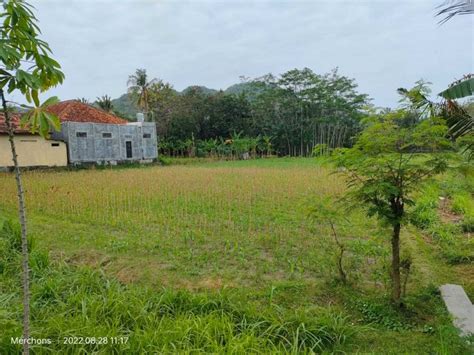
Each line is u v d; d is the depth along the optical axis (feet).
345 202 15.87
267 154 153.58
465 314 14.12
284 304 15.33
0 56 6.66
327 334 12.50
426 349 12.15
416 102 14.80
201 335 11.68
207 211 33.86
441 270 19.65
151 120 139.13
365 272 19.22
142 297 14.66
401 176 14.02
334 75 175.22
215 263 20.24
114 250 22.31
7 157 73.41
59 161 81.71
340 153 15.21
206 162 115.14
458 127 17.29
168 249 22.47
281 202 37.63
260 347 11.33
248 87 180.65
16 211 34.24
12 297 14.74
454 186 22.54
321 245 23.40
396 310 14.69
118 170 78.28
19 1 7.52
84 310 13.01
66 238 24.88
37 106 7.78
